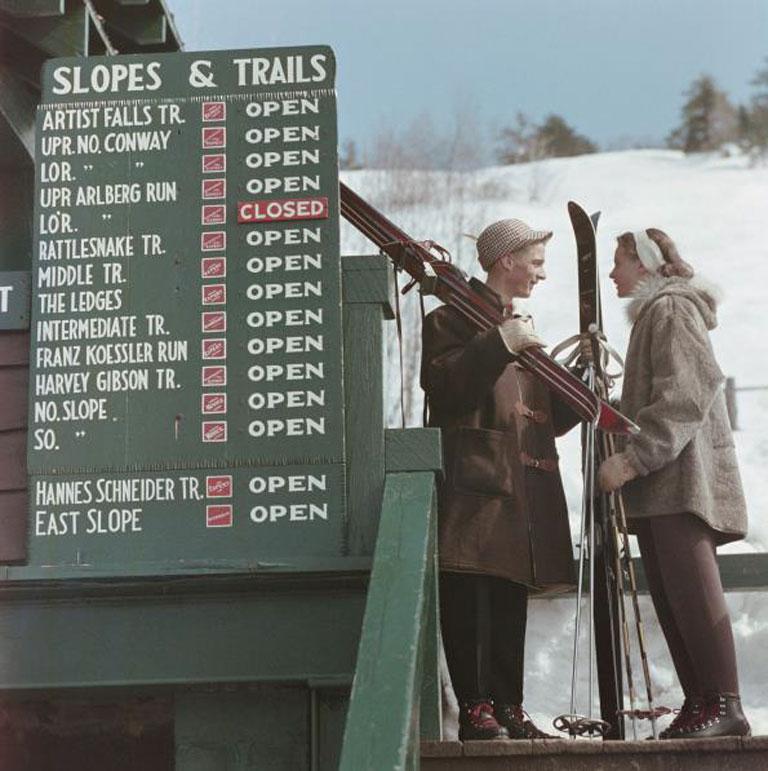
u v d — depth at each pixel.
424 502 11.06
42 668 11.43
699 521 12.08
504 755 10.84
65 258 12.02
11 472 11.87
